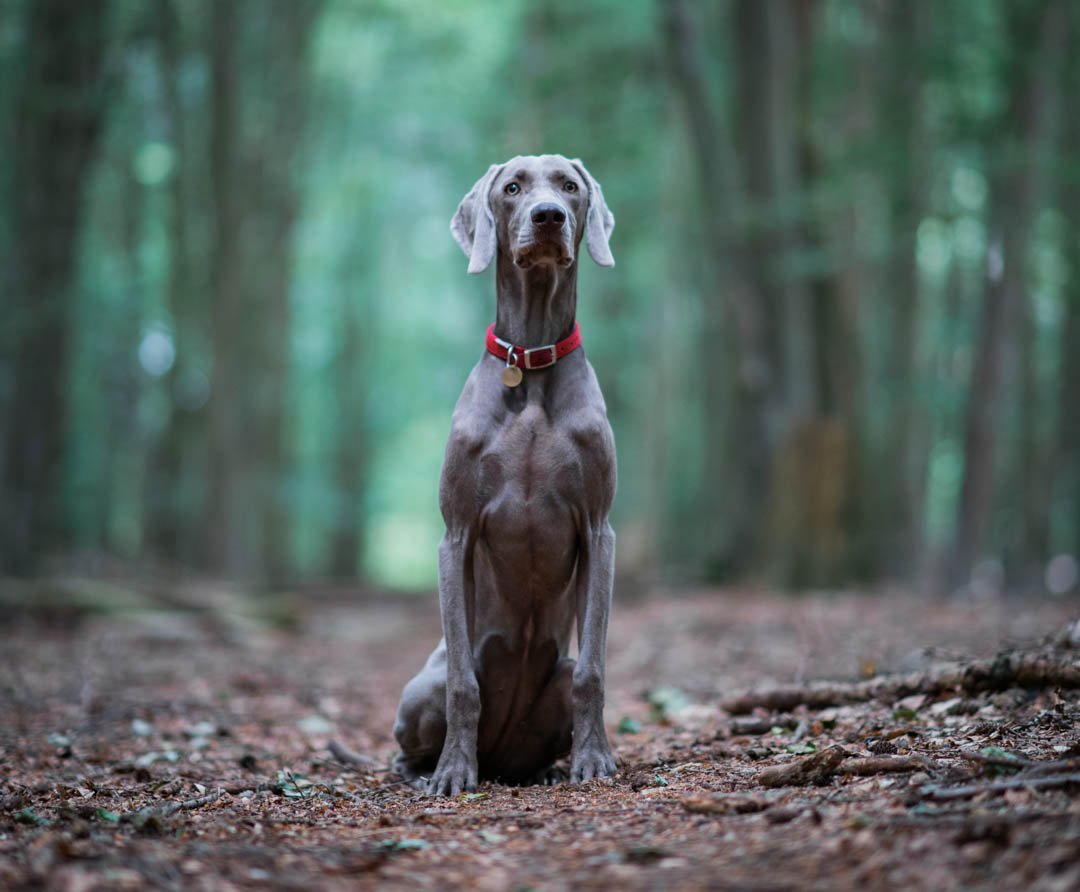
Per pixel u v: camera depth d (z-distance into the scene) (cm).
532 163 521
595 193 538
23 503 1711
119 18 2095
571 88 2662
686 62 1812
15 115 1897
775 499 1695
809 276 1775
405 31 3178
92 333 2473
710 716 690
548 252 493
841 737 543
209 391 2114
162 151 2906
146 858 349
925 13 1852
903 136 1814
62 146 1767
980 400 1770
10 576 1680
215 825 415
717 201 1788
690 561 2725
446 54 3222
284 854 366
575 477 504
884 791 392
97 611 1339
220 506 2100
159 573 1953
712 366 2562
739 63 1786
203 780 556
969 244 2381
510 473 503
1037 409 2514
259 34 2522
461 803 463
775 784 435
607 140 2630
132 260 2623
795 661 917
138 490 2977
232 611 1471
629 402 3250
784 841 345
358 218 3788
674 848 354
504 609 521
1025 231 1744
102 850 363
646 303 3075
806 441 1692
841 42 2244
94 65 1792
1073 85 1869
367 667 1173
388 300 4322
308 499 2955
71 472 2495
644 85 2659
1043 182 1828
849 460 1697
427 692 530
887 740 501
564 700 532
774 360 1738
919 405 2217
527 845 374
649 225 2798
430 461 4928
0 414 1731
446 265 4350
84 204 1814
